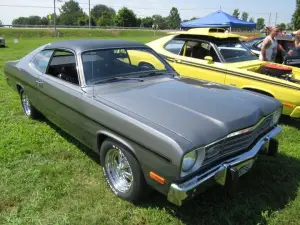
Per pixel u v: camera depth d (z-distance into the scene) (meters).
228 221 2.79
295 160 4.02
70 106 3.52
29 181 3.41
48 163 3.80
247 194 3.23
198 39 6.42
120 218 2.84
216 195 3.17
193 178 2.45
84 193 3.21
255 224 2.79
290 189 3.34
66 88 3.63
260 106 3.18
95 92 3.33
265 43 7.19
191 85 3.65
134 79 3.66
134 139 2.67
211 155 2.55
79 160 3.89
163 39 7.16
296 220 2.85
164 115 2.73
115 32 58.31
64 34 52.69
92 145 3.41
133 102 3.03
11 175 3.52
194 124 2.58
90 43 3.87
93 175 3.56
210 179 2.55
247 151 2.91
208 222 2.81
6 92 7.02
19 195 3.16
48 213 2.91
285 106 5.23
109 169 3.24
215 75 6.00
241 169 2.85
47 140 4.44
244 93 3.50
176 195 2.40
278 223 2.81
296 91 5.06
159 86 3.54
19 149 4.11
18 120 5.23
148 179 2.67
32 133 4.64
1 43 21.20
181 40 6.73
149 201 3.07
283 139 4.77
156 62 4.23
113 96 3.21
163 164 2.44
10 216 2.85
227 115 2.78
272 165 3.85
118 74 3.69
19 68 4.93
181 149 2.31
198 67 6.23
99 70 3.61
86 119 3.31
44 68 4.29
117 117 2.85
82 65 3.54
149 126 2.57
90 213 2.89
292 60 7.70
